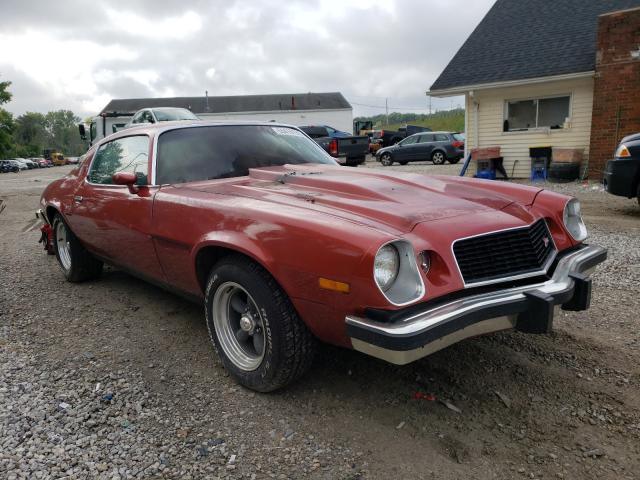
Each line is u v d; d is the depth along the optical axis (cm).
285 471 219
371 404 269
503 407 264
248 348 293
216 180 351
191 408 268
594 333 350
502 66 1400
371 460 225
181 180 349
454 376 296
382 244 213
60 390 286
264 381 270
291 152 404
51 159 8231
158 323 384
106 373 306
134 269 388
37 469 219
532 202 308
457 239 236
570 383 286
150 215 335
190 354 331
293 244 239
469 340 339
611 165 752
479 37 1562
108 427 251
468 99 1459
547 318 232
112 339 356
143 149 369
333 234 227
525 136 1391
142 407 269
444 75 1494
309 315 243
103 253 423
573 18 1441
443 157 2067
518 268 252
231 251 288
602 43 1174
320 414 261
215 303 294
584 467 219
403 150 2156
